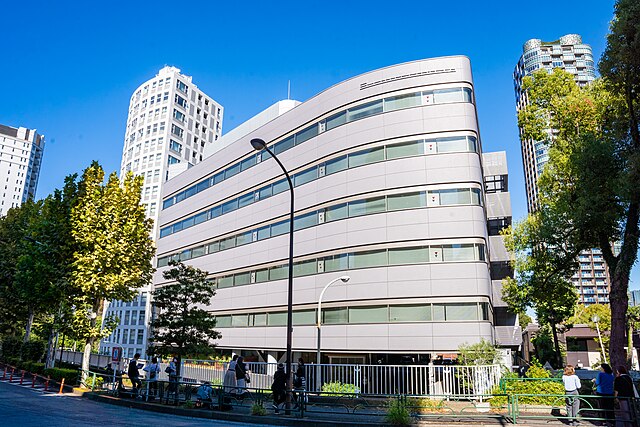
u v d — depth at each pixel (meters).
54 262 26.48
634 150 18.33
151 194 71.50
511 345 33.31
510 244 27.95
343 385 19.95
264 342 35.09
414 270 27.31
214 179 45.62
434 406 16.86
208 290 24.03
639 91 19.86
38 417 14.22
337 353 30.97
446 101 29.03
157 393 20.08
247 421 15.48
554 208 22.34
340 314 29.55
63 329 26.84
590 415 15.57
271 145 38.78
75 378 25.31
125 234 25.97
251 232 39.09
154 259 56.53
